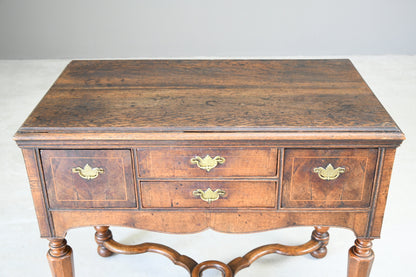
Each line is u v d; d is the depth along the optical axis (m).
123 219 2.22
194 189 2.15
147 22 5.79
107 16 5.75
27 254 2.96
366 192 2.13
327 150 2.05
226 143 2.03
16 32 5.75
